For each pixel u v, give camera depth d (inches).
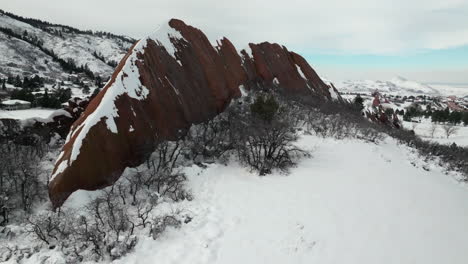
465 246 752.3
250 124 1301.7
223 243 711.1
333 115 1955.0
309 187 994.7
